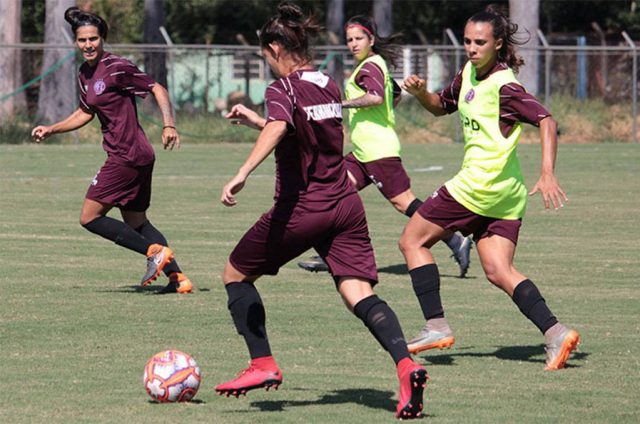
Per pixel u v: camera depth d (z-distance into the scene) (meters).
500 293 25.22
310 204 14.98
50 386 16.72
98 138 81.19
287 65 15.18
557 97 90.38
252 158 14.50
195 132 83.31
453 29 128.25
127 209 25.34
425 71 96.81
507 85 18.08
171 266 24.94
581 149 76.88
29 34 113.56
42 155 68.00
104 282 26.27
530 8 87.88
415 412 14.64
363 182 28.08
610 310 23.12
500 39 18.19
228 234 34.62
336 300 24.05
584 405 15.84
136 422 14.84
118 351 19.11
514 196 18.36
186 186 49.81
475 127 18.34
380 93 26.84
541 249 31.89
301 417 15.10
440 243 33.88
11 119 79.94
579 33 129.00
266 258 15.30
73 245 32.19
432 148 77.69
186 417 15.09
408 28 127.81
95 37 24.67
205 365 18.11
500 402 15.99
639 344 19.91
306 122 14.84
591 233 35.31
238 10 123.31
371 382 17.08
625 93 107.56
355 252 15.21
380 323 14.91
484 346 19.83
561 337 17.98
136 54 89.12
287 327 21.16
